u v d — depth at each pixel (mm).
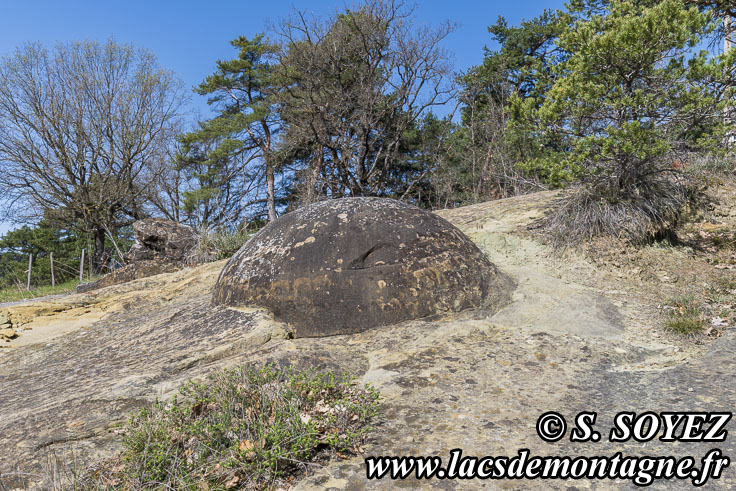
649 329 4285
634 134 5957
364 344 4219
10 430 3023
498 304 4883
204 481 2402
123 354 4688
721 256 6098
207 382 3361
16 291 16188
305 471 2535
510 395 3127
